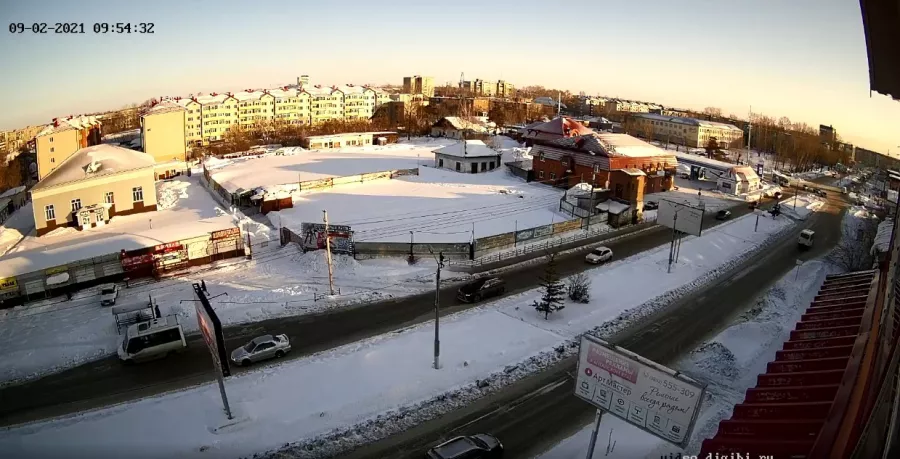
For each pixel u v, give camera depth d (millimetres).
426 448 23719
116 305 37812
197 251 45312
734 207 76125
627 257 51438
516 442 24016
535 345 33250
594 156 72875
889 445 7660
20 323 35156
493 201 67750
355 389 28000
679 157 108688
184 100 151750
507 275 45594
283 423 25109
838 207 82625
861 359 13320
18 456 22422
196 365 30484
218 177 80188
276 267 45438
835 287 25109
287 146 128750
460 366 30422
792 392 14711
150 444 23375
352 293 40531
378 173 78188
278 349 31375
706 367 31141
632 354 17719
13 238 51750
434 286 42656
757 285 46031
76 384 28594
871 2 8102
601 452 23094
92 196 56562
